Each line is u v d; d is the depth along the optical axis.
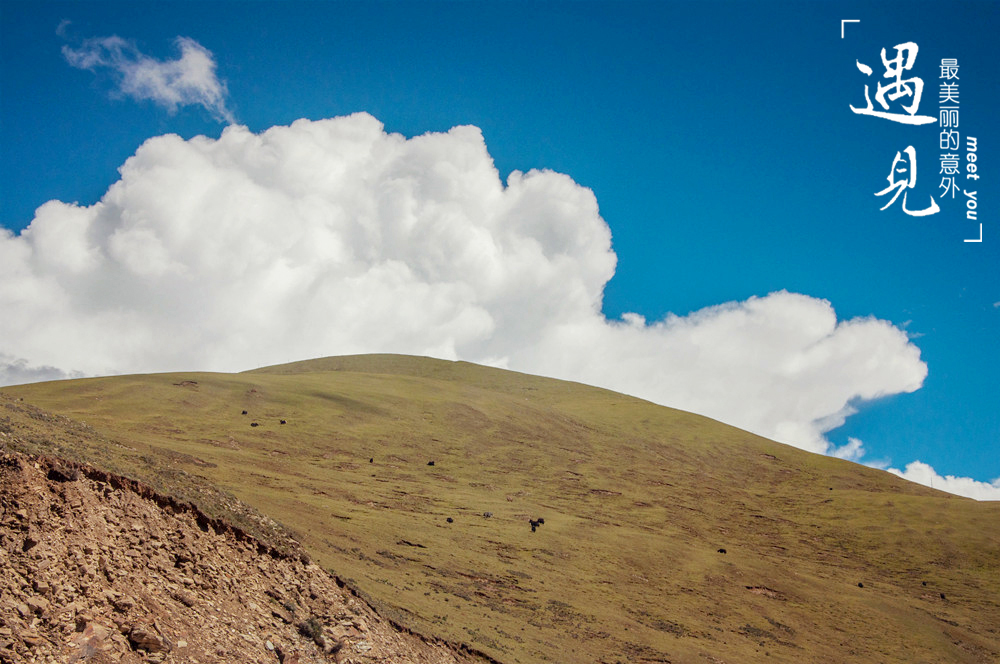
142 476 22.86
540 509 77.31
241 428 84.06
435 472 86.88
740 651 47.22
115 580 17.39
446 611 36.38
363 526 50.56
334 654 21.61
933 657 54.78
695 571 62.69
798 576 69.19
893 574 79.38
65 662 14.51
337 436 91.31
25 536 16.45
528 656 33.72
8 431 20.42
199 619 18.47
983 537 89.44
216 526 22.53
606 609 48.28
